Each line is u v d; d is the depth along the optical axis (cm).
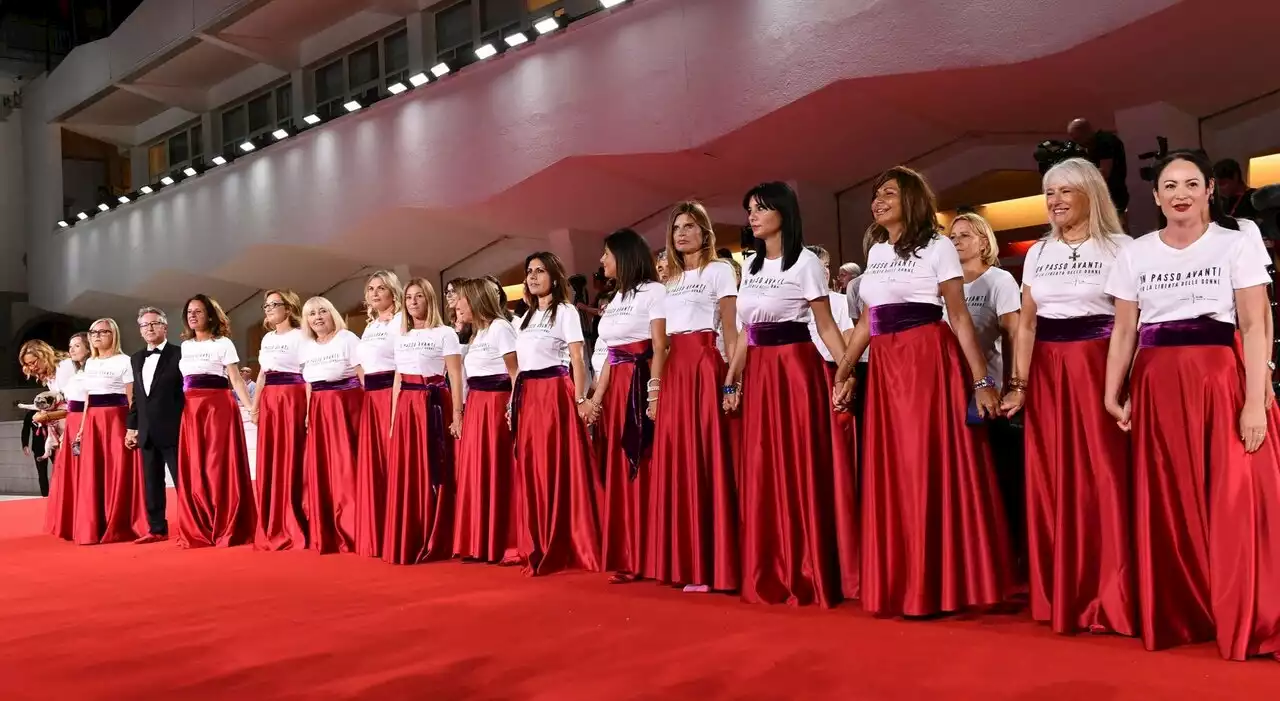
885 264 336
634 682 251
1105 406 296
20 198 1831
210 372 596
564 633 312
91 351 658
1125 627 289
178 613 371
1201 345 278
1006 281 374
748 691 239
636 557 416
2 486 1235
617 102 833
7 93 1831
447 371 519
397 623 337
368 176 1092
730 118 757
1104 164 498
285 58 1413
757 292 366
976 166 778
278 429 571
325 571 471
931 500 322
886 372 332
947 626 309
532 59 902
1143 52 595
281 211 1230
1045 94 664
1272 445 270
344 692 253
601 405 447
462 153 977
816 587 347
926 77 665
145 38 1491
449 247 1157
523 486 464
